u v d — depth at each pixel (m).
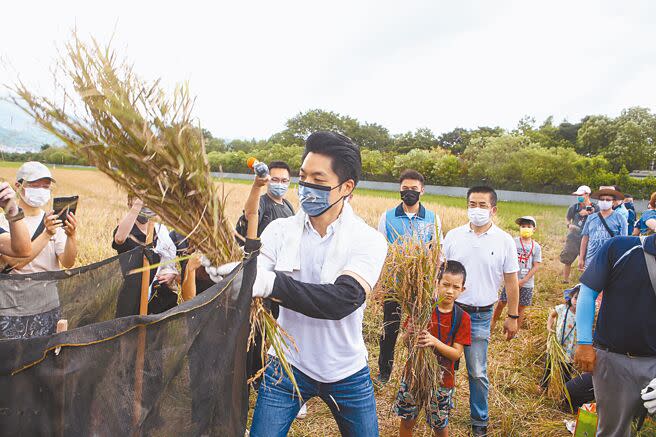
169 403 1.42
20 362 1.20
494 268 3.67
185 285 2.96
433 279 3.06
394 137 95.38
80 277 2.46
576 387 4.07
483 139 50.50
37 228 3.21
